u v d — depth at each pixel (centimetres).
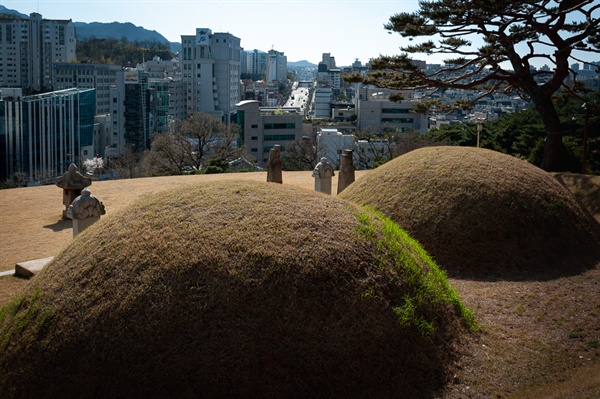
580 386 694
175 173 4456
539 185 1398
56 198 2247
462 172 1398
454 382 723
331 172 1978
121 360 676
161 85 10488
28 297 784
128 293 723
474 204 1298
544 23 2336
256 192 908
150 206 879
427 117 9106
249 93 17350
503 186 1345
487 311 965
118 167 4812
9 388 680
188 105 13562
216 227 801
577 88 2823
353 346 708
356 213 902
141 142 10206
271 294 720
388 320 747
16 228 1791
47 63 15038
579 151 2505
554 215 1323
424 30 2467
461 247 1228
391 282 789
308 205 883
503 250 1221
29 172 8256
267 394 662
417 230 1282
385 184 1458
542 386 720
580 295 1041
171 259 752
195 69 13425
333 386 680
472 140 4222
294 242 782
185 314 700
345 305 732
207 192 905
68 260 819
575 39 2320
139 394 659
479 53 2541
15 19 14800
